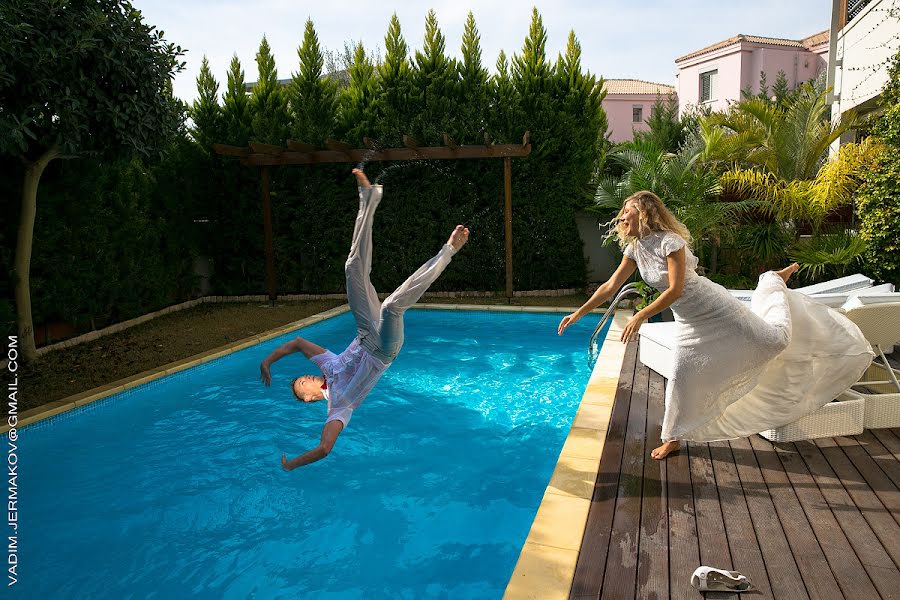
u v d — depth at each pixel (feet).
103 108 22.62
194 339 29.84
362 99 40.14
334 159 37.35
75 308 28.32
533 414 19.95
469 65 38.91
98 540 13.06
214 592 11.22
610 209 38.58
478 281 41.63
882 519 11.00
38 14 20.61
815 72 94.63
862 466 13.23
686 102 103.60
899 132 27.48
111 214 30.30
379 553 12.32
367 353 10.13
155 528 13.52
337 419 10.07
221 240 40.96
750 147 39.40
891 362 20.42
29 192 23.86
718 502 11.85
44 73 20.77
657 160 31.81
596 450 14.58
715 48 96.12
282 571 11.81
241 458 17.19
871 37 35.09
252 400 22.20
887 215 28.09
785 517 11.18
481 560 12.00
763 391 14.08
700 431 13.65
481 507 14.07
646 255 12.85
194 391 23.25
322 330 33.35
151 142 25.14
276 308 38.40
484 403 21.08
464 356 27.20
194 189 38.55
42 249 26.37
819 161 38.47
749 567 9.66
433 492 14.85
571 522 11.24
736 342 12.67
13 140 20.22
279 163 37.91
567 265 41.04
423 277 9.68
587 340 29.50
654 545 10.40
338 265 41.34
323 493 14.97
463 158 38.47
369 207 9.87
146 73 23.59
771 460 13.71
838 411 14.61
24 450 17.90
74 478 16.06
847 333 13.96
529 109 39.17
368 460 16.80
